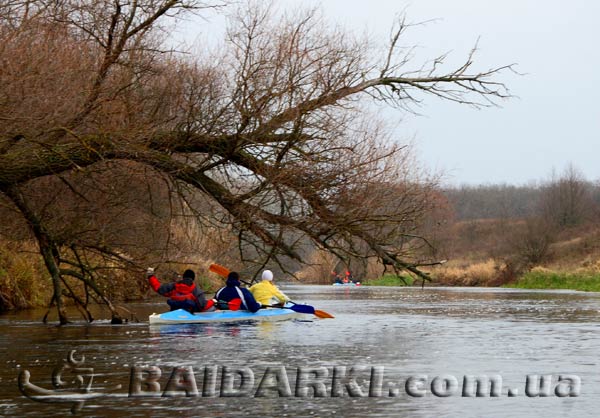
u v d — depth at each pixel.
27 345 24.48
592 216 136.12
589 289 81.88
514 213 191.88
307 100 26.47
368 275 107.31
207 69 28.31
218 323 32.78
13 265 40.50
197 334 28.23
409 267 27.47
